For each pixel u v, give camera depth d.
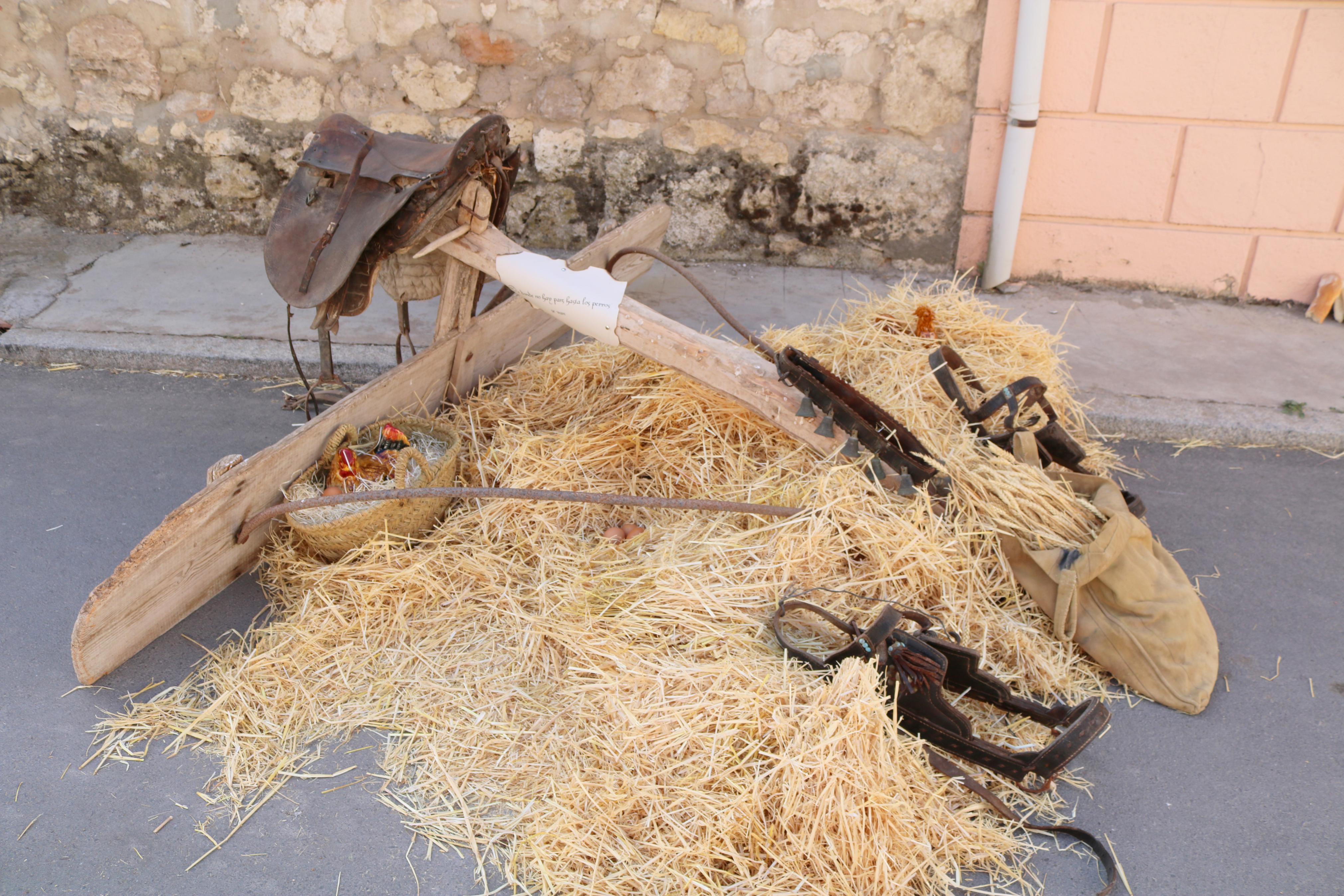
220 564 2.98
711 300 3.68
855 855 2.15
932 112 5.15
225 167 5.67
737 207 5.55
